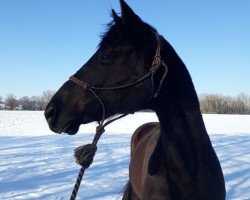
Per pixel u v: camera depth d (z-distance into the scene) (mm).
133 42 2436
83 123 2564
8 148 13102
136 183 3160
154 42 2480
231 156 10141
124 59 2436
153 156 2629
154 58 2428
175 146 2432
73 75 2512
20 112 58281
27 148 13078
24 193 6168
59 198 5852
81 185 6723
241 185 6477
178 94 2463
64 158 10305
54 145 14141
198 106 2523
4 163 9352
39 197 5914
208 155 2492
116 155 10758
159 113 2518
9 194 6113
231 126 26141
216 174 2541
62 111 2469
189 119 2449
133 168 3385
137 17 2443
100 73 2445
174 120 2447
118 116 2629
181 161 2418
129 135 18891
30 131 22797
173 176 2453
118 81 2432
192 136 2439
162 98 2471
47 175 7703
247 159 9547
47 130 23609
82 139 16812
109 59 2441
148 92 2443
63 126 2471
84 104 2461
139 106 2482
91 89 2441
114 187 6551
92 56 2533
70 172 8031
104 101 2461
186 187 2438
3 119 37375
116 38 2443
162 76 2449
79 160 2521
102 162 9391
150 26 2512
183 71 2523
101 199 5754
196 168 2428
